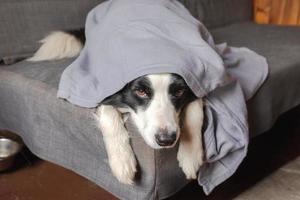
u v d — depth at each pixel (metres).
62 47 1.57
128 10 1.29
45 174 1.67
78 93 1.19
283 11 2.69
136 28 1.19
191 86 1.09
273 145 1.93
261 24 2.48
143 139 1.09
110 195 1.54
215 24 2.35
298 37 2.07
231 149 1.22
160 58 1.07
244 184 1.61
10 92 1.44
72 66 1.29
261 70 1.49
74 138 1.26
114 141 1.10
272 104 1.59
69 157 1.32
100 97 1.13
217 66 1.14
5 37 1.56
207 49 1.16
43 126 1.36
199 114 1.17
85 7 1.75
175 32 1.19
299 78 1.72
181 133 1.15
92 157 1.24
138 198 1.15
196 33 1.21
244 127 1.25
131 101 1.13
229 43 1.95
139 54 1.09
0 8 1.54
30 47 1.62
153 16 1.25
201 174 1.21
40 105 1.32
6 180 1.62
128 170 1.08
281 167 1.74
